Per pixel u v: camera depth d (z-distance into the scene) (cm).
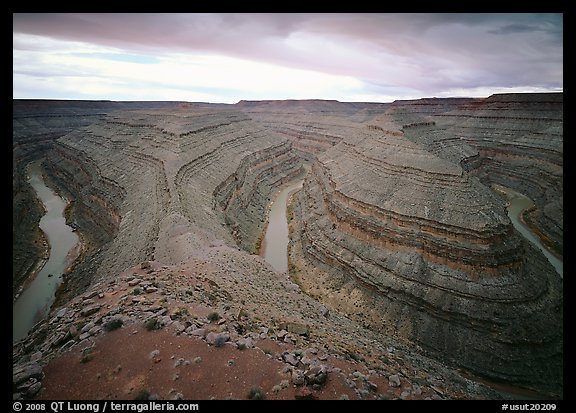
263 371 1689
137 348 1731
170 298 2214
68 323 1995
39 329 2117
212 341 1809
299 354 1908
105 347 1738
